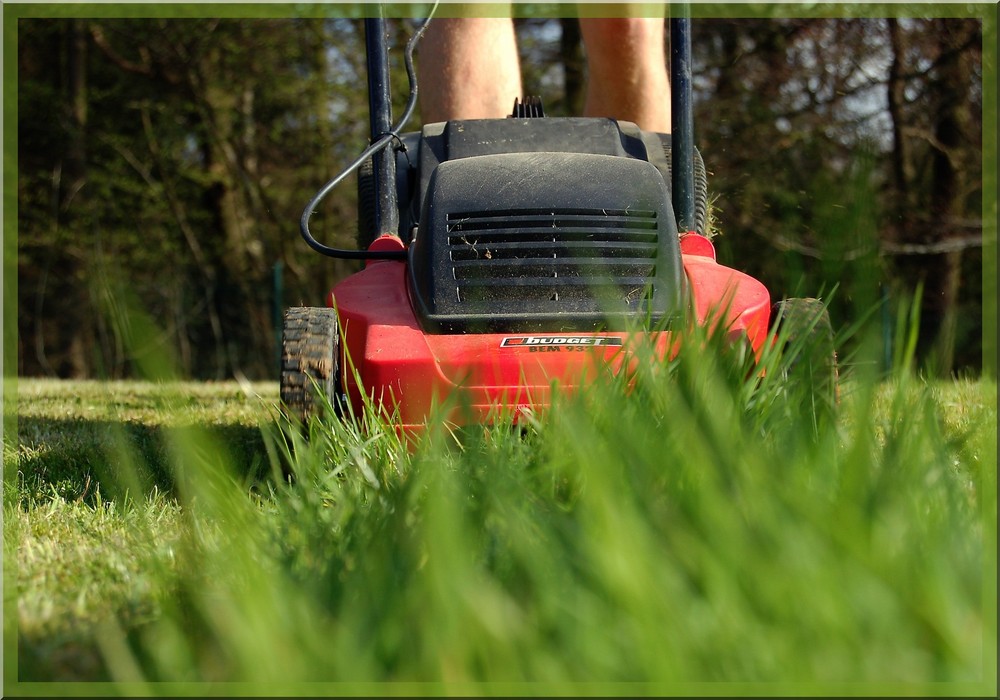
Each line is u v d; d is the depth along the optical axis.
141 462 1.86
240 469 2.92
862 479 1.39
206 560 1.62
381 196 3.45
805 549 1.23
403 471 2.26
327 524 1.85
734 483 1.42
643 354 2.03
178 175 18.06
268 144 18.44
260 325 14.90
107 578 1.93
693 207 3.49
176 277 16.28
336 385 2.96
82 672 1.46
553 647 1.25
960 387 4.74
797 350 2.18
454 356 2.78
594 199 3.05
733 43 16.14
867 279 1.42
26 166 17.73
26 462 3.49
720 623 1.20
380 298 3.04
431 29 4.23
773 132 15.52
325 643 1.28
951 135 15.69
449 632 1.20
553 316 2.84
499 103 4.21
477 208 3.03
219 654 1.39
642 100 4.50
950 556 1.37
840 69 15.71
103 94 17.91
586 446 1.56
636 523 1.34
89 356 18.53
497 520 1.65
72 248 17.92
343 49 17.98
